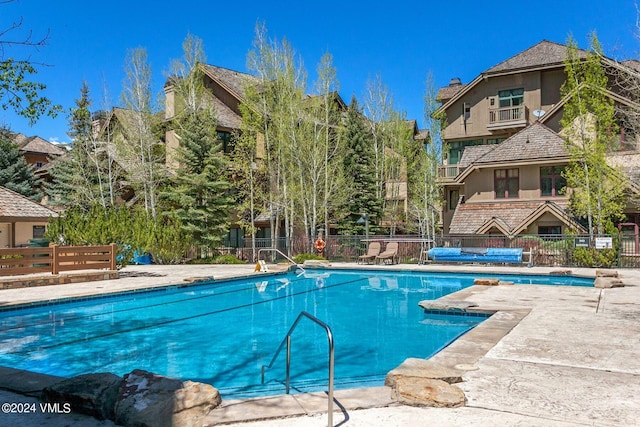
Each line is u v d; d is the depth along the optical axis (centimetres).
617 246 2030
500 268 1995
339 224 3406
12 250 1488
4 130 3653
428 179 3133
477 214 2684
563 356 622
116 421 412
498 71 3259
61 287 1445
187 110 2867
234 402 460
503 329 796
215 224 2702
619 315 923
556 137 2648
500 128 3259
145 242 2309
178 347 839
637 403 450
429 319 1089
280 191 2823
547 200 2581
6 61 809
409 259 2430
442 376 506
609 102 2281
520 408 438
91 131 3169
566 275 1772
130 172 2852
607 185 2214
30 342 874
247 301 1373
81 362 741
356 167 3422
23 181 3634
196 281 1606
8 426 406
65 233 1770
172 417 409
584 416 418
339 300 1392
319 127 2831
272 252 2655
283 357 768
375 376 652
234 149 2961
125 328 1003
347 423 407
